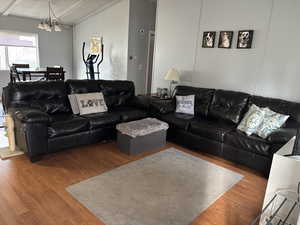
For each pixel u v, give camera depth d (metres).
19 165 2.71
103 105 3.76
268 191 1.63
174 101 4.12
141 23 6.10
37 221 1.83
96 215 1.94
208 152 3.27
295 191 1.52
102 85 4.02
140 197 2.23
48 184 2.35
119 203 2.12
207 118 3.80
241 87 3.86
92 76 6.44
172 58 4.79
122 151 3.25
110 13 6.30
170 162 3.02
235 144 2.96
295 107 3.01
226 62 3.97
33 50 7.34
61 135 2.93
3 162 2.76
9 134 2.95
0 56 6.76
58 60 7.80
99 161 2.94
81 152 3.18
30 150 2.69
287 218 1.49
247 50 3.70
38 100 3.34
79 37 7.64
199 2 4.18
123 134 3.17
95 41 6.93
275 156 1.57
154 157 3.15
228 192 2.40
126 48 5.98
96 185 2.38
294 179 1.51
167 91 4.66
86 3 5.98
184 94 4.12
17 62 7.10
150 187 2.41
